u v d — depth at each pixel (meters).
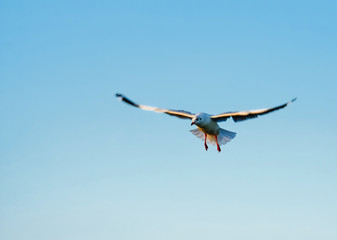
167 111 20.33
